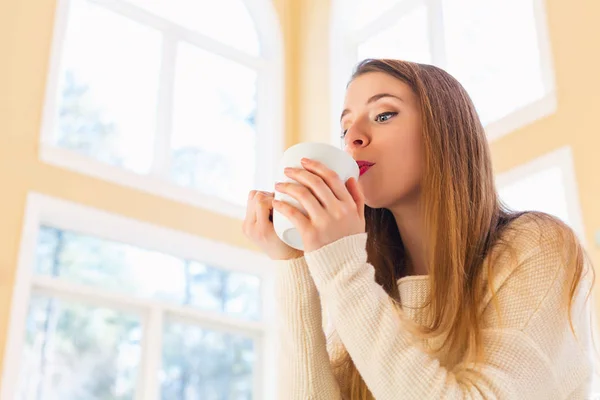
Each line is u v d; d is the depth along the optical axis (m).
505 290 0.79
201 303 4.55
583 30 3.61
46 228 4.08
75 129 4.41
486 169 0.95
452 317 0.82
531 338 0.75
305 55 5.51
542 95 3.82
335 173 0.79
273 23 5.58
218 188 4.93
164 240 4.43
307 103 5.36
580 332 0.82
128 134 4.62
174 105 4.93
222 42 5.33
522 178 3.66
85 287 4.08
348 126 0.96
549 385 0.74
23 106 4.13
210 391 4.43
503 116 3.90
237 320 4.64
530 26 4.02
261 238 0.91
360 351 0.73
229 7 5.50
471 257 0.86
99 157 4.45
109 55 4.73
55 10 4.46
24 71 4.21
